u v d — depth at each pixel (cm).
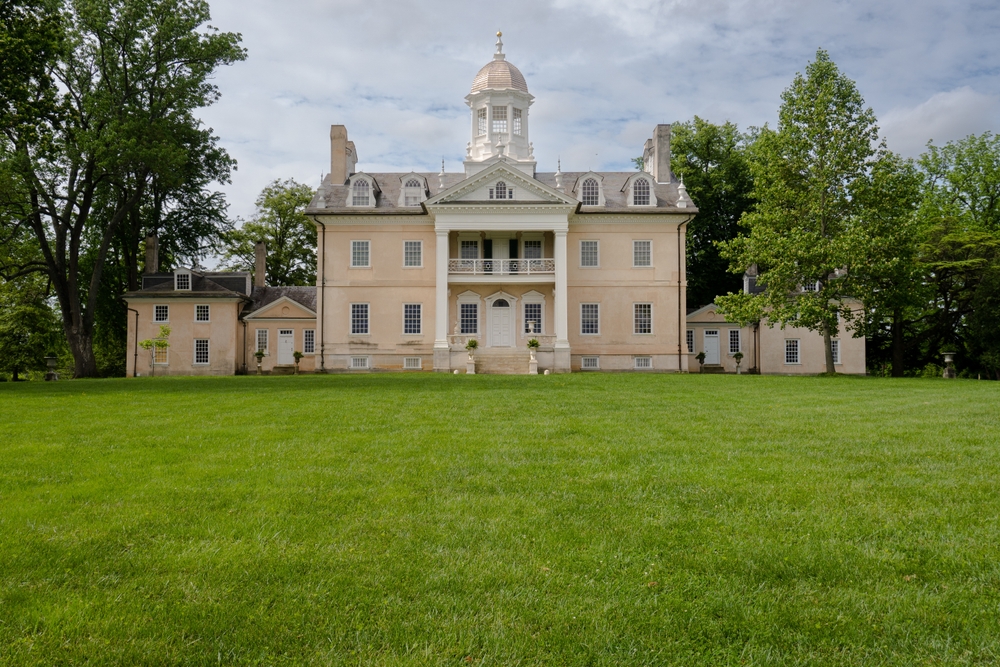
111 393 2159
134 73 4231
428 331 4612
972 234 4562
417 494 804
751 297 3800
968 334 4806
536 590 535
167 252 5612
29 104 2889
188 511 733
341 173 4809
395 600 516
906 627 482
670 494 806
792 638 468
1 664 432
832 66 3678
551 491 819
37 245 5128
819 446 1108
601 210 4606
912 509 744
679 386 2502
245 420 1421
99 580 552
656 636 469
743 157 5591
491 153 4984
